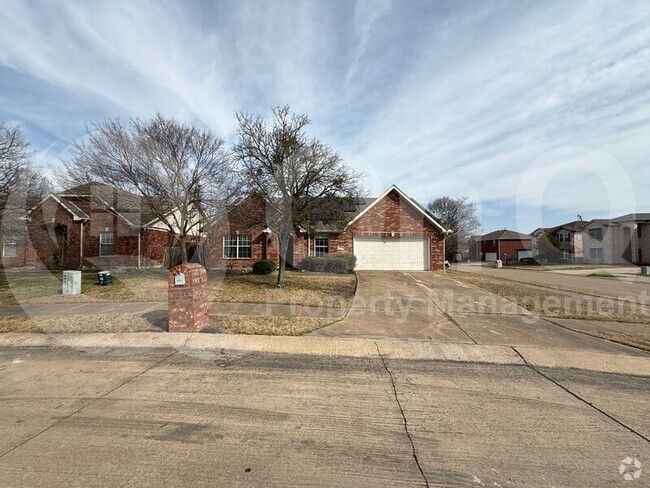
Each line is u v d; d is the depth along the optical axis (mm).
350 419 3184
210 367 4477
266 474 2373
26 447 2668
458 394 3768
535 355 5012
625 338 5910
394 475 2389
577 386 4020
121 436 2838
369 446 2746
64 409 3307
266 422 3104
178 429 2959
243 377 4160
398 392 3799
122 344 5309
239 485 2254
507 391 3861
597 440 2883
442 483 2312
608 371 4492
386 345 5402
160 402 3473
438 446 2762
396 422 3137
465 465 2518
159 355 4898
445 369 4523
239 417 3188
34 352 5000
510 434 2959
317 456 2598
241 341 5461
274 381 4055
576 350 5254
